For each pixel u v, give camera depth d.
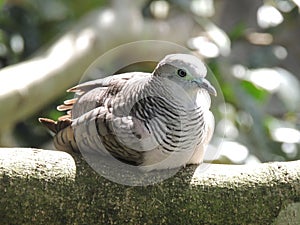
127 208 1.67
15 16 2.07
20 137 2.03
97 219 1.67
